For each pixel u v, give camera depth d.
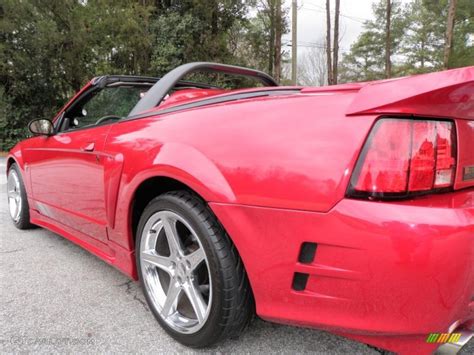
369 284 1.22
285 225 1.34
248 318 1.63
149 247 1.92
